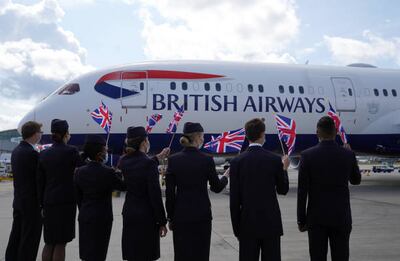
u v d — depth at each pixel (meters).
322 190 5.18
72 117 16.50
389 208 12.69
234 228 5.21
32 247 6.12
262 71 18.36
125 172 5.32
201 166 5.21
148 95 16.77
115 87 16.77
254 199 5.00
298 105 18.08
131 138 5.43
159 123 16.73
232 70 17.95
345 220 5.11
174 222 5.14
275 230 4.97
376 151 19.70
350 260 6.81
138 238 5.19
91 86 16.88
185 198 5.16
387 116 19.34
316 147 5.32
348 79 19.31
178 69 17.31
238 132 8.43
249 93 17.62
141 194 5.27
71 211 6.01
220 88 17.39
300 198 5.29
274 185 5.11
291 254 7.24
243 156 5.16
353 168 5.37
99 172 5.51
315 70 19.23
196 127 5.36
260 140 5.27
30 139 6.37
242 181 5.09
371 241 8.16
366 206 13.15
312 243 5.23
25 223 6.11
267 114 17.69
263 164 5.07
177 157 5.27
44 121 16.34
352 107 18.84
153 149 16.95
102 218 5.51
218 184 5.38
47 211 5.91
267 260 4.96
